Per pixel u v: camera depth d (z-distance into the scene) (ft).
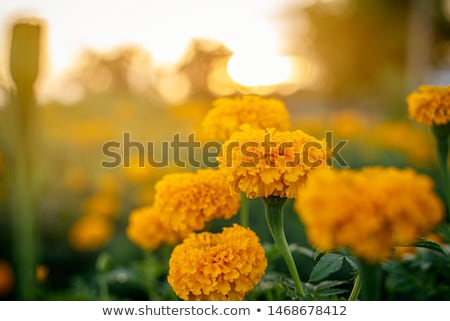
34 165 2.95
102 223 4.23
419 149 5.21
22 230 2.95
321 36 12.87
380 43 13.58
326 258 1.41
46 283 3.61
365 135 5.99
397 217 0.97
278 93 6.83
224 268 1.53
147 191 4.42
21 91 2.61
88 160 5.10
